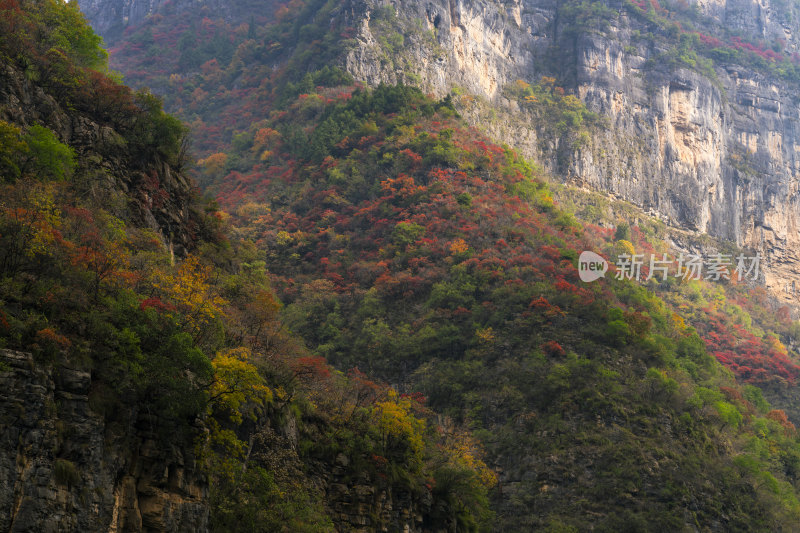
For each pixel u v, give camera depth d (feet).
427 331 463.83
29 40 227.61
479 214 556.92
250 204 610.65
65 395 149.28
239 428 202.28
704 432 431.84
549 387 422.41
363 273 522.47
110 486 152.35
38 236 165.17
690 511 381.40
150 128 242.99
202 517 169.07
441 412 425.69
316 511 216.95
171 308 186.80
